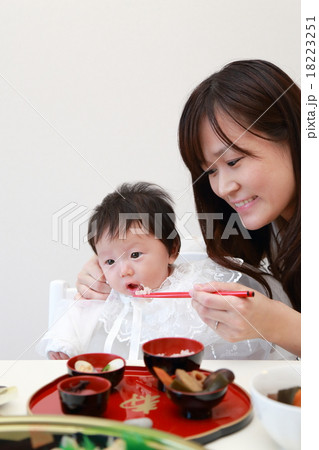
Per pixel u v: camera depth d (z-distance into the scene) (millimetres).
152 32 661
